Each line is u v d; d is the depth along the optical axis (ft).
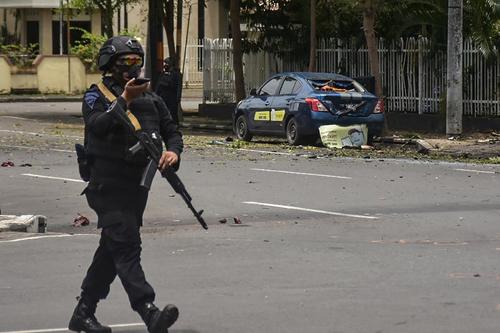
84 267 77.82
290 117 184.24
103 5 338.54
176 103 227.81
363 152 172.65
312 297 66.44
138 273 54.08
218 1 379.14
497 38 206.28
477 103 211.41
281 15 259.39
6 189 123.85
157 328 52.49
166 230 95.61
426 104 222.69
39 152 170.60
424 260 79.10
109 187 54.39
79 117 271.49
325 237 90.89
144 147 54.19
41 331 58.75
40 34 431.02
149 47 246.06
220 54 280.10
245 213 105.40
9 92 382.01
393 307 63.36
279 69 265.34
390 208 108.17
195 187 125.08
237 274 74.18
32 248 85.97
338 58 244.83
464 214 103.60
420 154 168.86
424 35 225.56
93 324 56.85
